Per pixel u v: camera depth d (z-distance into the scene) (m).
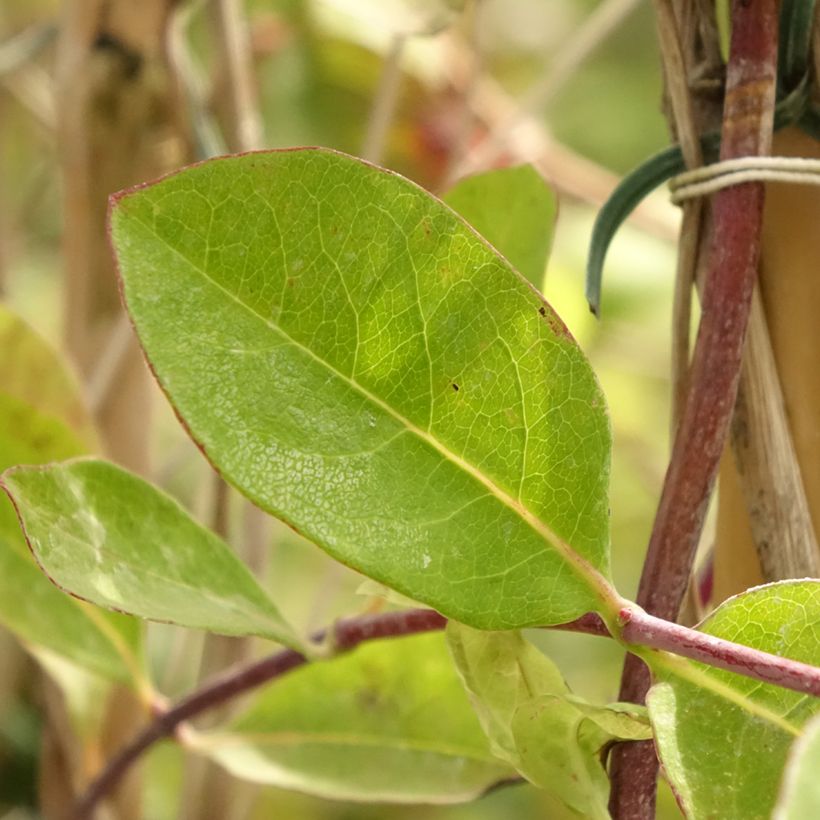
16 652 0.47
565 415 0.25
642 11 0.82
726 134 0.27
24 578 0.31
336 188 0.24
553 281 0.54
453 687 0.31
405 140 0.56
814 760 0.22
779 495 0.28
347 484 0.25
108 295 0.39
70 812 0.33
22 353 0.31
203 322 0.24
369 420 0.25
